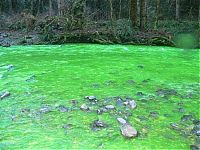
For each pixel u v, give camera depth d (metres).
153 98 5.13
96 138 3.71
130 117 4.32
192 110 4.64
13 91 5.51
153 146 3.52
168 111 4.58
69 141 3.64
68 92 5.40
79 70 7.01
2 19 21.48
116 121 4.17
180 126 4.08
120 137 3.73
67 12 16.53
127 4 27.70
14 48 11.42
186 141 3.67
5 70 7.16
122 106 4.71
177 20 23.97
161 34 14.41
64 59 8.45
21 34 16.69
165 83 6.02
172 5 28.45
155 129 3.97
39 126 4.05
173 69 7.21
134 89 5.59
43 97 5.16
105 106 4.67
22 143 3.60
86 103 4.84
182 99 5.12
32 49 10.98
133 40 12.98
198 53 9.96
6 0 29.03
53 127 4.02
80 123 4.12
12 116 4.39
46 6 30.67
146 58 8.62
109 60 8.22
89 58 8.57
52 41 13.34
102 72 6.81
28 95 5.29
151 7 25.75
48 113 4.48
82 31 13.99
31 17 18.62
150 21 22.20
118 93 5.34
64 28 15.10
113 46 11.81
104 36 13.17
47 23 16.61
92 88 5.62
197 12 28.25
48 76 6.50
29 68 7.30
